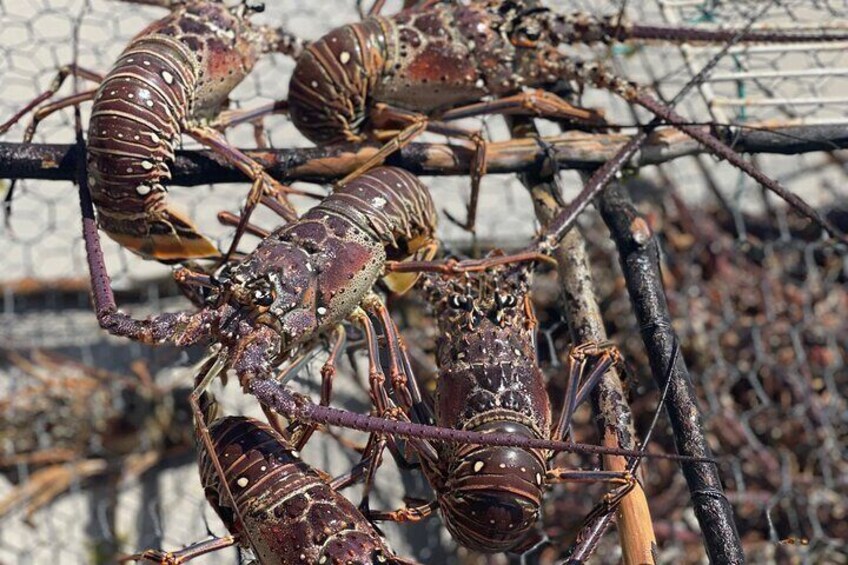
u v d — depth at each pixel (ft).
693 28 6.77
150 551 5.97
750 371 7.84
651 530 5.99
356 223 6.15
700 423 6.07
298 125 6.57
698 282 7.95
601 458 6.10
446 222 7.68
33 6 7.89
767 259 8.01
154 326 5.98
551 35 6.69
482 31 6.63
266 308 6.00
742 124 6.55
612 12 7.46
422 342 7.18
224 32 6.40
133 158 6.15
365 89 6.52
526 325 6.15
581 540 5.96
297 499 5.83
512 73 6.65
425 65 6.59
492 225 7.69
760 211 8.08
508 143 6.52
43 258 7.82
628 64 7.53
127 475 7.68
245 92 7.59
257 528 5.83
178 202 7.64
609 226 6.40
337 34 6.50
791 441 7.73
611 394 6.12
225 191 7.70
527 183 6.59
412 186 6.30
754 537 7.54
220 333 5.98
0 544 7.55
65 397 7.66
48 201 7.79
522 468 5.87
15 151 6.31
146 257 6.35
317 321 6.06
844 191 8.05
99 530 7.61
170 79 6.22
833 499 7.59
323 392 6.13
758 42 6.77
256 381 5.92
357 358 7.14
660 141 6.54
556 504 7.30
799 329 7.91
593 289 6.37
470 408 5.98
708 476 5.99
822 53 7.07
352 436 7.38
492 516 5.85
